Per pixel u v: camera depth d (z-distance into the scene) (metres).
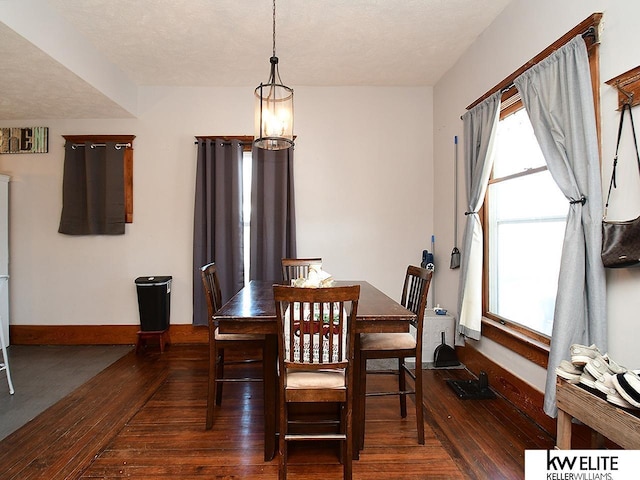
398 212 3.96
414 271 2.35
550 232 2.22
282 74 3.62
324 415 2.03
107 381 2.87
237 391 2.69
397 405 2.47
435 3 2.49
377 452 1.92
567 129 1.85
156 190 3.86
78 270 3.86
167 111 3.85
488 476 1.73
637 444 1.14
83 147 3.82
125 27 2.74
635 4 1.57
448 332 3.28
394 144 3.95
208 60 3.28
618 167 1.65
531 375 2.27
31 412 2.36
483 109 2.75
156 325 3.61
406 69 3.52
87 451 1.93
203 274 2.17
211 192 3.77
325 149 3.92
